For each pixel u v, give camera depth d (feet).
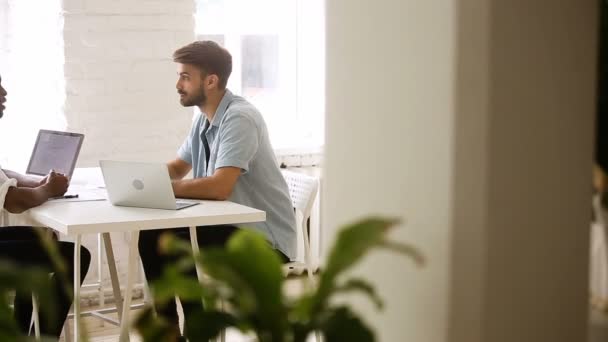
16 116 13.52
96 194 10.94
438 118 5.10
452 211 5.05
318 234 15.46
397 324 5.53
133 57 13.79
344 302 5.95
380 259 5.64
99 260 13.00
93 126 13.65
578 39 5.25
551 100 5.20
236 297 4.32
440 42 5.06
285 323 4.25
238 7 15.84
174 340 4.52
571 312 5.39
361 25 5.66
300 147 15.56
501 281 5.17
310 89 16.55
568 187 5.30
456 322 5.13
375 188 5.63
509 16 5.03
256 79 16.19
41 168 11.27
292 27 16.37
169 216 9.45
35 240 10.36
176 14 14.02
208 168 11.76
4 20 13.30
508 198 5.14
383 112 5.52
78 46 13.42
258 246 4.21
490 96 5.04
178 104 14.20
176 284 4.23
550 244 5.29
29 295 9.65
